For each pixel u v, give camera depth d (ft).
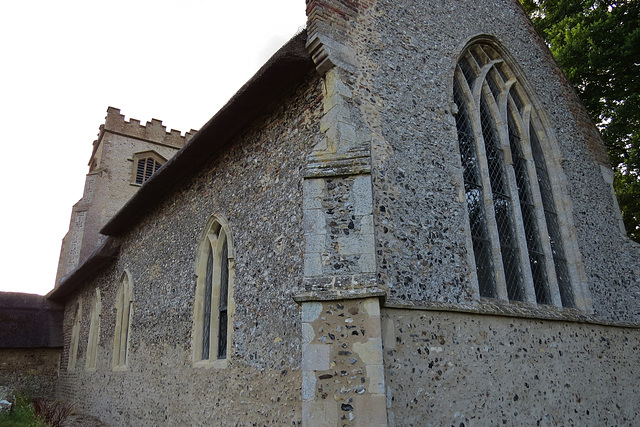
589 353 23.45
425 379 16.20
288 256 19.49
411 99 21.24
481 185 23.06
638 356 26.61
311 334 14.38
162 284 31.71
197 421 23.73
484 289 20.89
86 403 43.19
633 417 23.99
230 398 21.34
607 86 41.11
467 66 26.35
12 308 58.44
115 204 75.36
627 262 29.68
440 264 18.83
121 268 40.78
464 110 24.40
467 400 17.08
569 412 20.71
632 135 43.19
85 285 51.49
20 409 39.47
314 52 19.16
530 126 29.04
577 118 32.30
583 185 29.76
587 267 26.76
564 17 44.37
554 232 26.96
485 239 22.02
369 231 15.46
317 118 19.29
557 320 22.34
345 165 16.71
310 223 15.90
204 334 26.03
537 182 26.53
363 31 20.76
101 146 78.95
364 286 14.58
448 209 20.30
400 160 19.43
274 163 21.90
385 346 15.62
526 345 20.35
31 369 56.03
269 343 19.49
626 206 45.32
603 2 41.39
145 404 30.37
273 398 18.44
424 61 22.82
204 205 27.99
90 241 70.69
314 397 13.78
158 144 83.92
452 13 25.99
